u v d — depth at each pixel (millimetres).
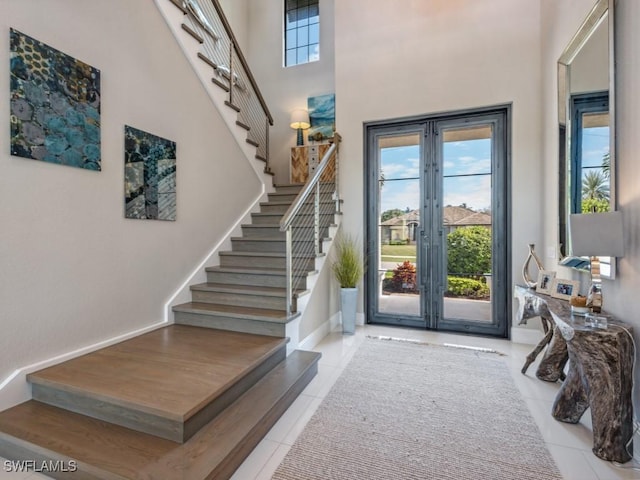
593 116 2402
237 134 4340
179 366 2248
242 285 3529
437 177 4117
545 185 3455
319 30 6203
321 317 3797
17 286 2027
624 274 2025
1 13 1931
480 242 3949
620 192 2070
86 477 1532
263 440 1964
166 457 1576
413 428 2090
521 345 3598
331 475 1686
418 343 3660
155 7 3092
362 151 4363
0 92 1931
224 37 5375
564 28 2945
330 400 2434
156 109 3074
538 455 1834
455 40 3943
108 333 2615
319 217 4086
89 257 2459
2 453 1755
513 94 3691
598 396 1838
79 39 2383
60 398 1993
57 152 2229
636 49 1905
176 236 3318
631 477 1668
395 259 4328
